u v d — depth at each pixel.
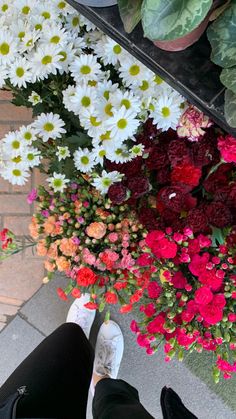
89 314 1.58
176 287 1.09
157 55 0.97
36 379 1.31
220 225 1.08
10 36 1.07
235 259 1.06
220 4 0.81
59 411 1.28
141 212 1.15
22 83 1.09
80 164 1.12
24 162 1.14
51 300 1.62
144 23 0.71
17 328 1.63
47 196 1.20
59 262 1.13
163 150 1.13
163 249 1.04
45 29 1.07
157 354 1.61
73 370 1.36
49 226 1.14
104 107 1.07
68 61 1.09
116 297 1.15
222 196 1.09
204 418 1.61
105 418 1.30
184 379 1.61
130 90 1.15
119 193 1.10
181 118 1.08
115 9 0.96
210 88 0.98
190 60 0.97
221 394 1.59
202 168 1.20
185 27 0.70
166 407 1.26
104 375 1.59
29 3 1.11
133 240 1.17
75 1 0.95
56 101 1.23
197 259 1.06
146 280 1.16
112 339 1.58
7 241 1.21
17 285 1.62
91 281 1.10
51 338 1.41
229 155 1.03
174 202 1.09
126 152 1.12
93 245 1.16
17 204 1.59
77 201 1.15
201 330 1.13
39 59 1.07
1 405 1.12
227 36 0.80
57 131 1.11
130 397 1.40
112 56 1.08
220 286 1.09
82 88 1.06
